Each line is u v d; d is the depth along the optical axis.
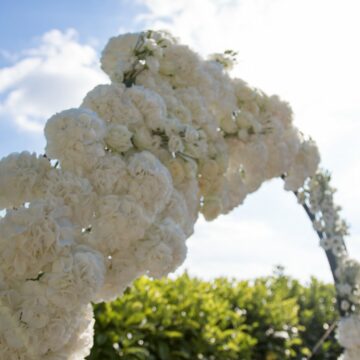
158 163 1.77
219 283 6.39
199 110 2.35
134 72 2.27
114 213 1.66
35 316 1.52
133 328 4.03
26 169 1.71
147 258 1.74
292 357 6.53
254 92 2.87
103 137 1.83
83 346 1.70
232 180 2.72
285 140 3.08
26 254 1.52
